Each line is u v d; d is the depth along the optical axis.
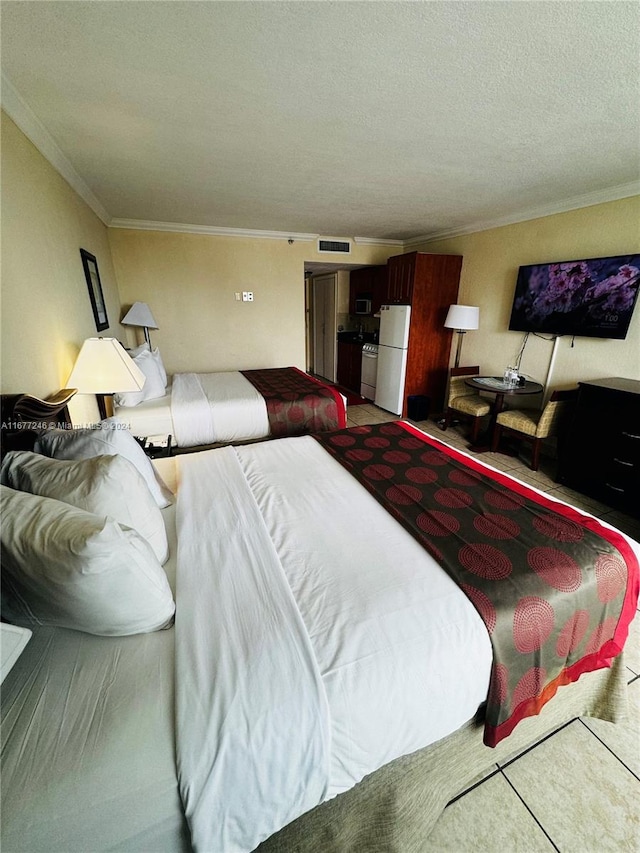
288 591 1.04
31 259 1.73
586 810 1.09
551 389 3.60
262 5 1.10
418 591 1.05
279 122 1.86
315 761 0.76
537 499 1.55
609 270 2.92
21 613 0.86
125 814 0.64
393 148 2.18
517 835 1.04
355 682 0.82
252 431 3.12
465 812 1.08
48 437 1.33
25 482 1.04
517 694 1.00
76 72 1.44
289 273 5.03
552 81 1.49
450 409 4.25
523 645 1.00
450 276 4.47
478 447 3.81
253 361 5.19
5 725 0.70
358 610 0.98
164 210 3.68
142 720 0.72
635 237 2.82
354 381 6.16
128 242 4.26
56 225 2.16
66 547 0.72
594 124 1.86
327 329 7.04
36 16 1.14
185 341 4.80
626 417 2.52
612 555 1.20
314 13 1.14
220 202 3.38
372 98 1.63
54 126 1.88
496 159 2.33
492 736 0.99
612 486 2.64
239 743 0.70
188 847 0.70
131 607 0.82
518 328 3.74
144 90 1.57
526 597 1.04
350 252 5.26
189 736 0.69
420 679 0.87
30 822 0.60
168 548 1.22
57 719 0.71
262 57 1.35
